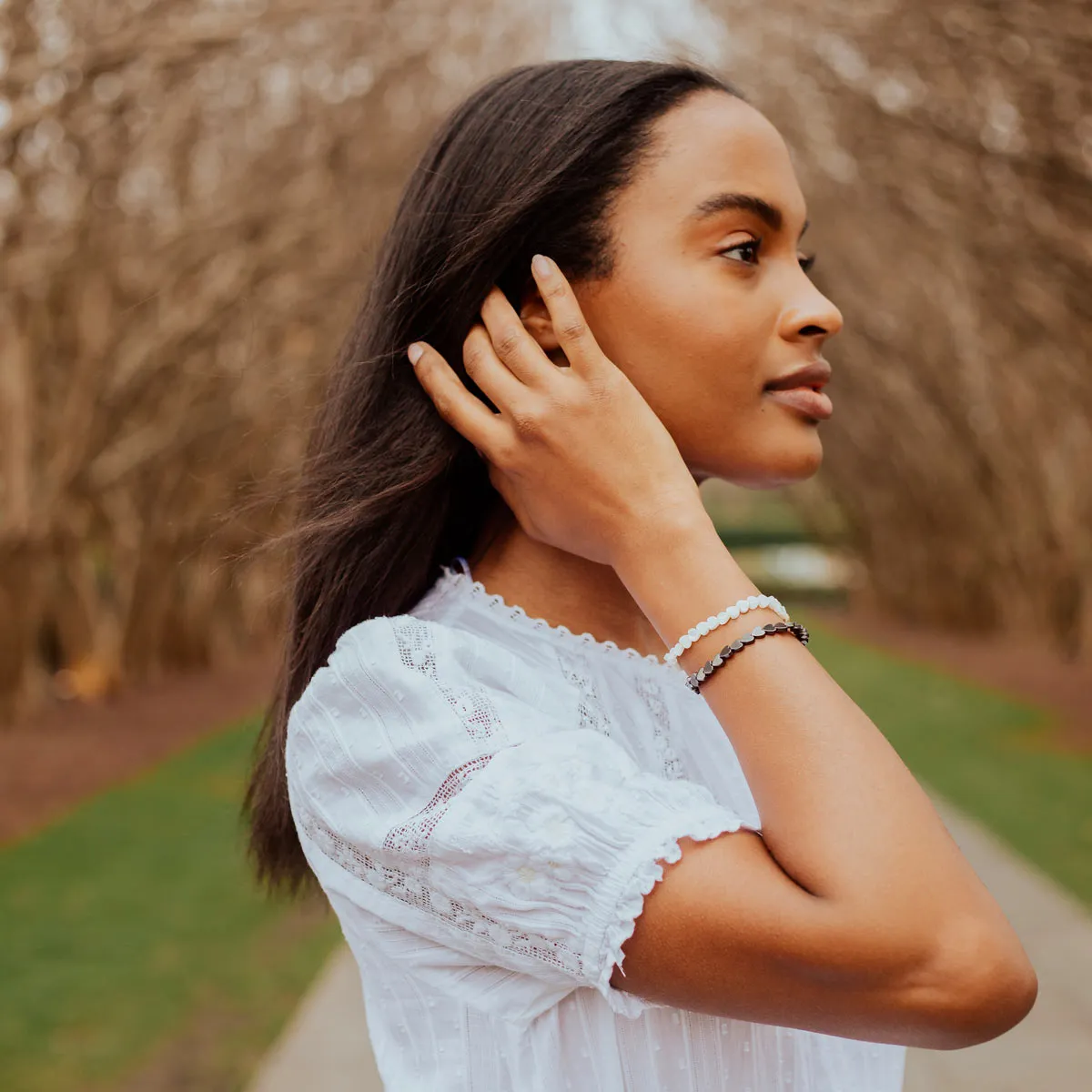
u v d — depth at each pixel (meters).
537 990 0.83
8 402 8.36
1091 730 9.73
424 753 0.85
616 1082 0.83
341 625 1.02
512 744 0.84
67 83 6.12
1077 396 11.86
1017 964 0.74
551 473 0.91
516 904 0.79
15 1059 3.57
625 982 0.79
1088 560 14.09
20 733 9.50
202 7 6.96
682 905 0.77
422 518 1.02
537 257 0.91
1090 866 5.65
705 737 1.04
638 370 0.93
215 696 12.62
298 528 1.01
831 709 0.81
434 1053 0.87
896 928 0.73
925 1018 0.74
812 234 11.45
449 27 8.58
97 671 11.90
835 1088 0.94
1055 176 7.26
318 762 0.89
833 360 15.67
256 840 1.19
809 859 0.77
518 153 0.96
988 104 7.50
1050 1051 3.66
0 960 4.48
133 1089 3.36
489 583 1.05
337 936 4.77
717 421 0.93
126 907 5.18
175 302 9.12
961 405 15.07
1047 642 15.84
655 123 0.93
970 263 10.15
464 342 0.97
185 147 8.70
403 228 1.03
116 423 8.95
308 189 8.88
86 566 11.67
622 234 0.93
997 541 17.06
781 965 0.75
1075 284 8.25
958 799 7.24
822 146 10.14
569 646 0.99
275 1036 3.75
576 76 0.97
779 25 8.73
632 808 0.79
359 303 1.11
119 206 8.32
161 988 4.18
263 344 10.22
